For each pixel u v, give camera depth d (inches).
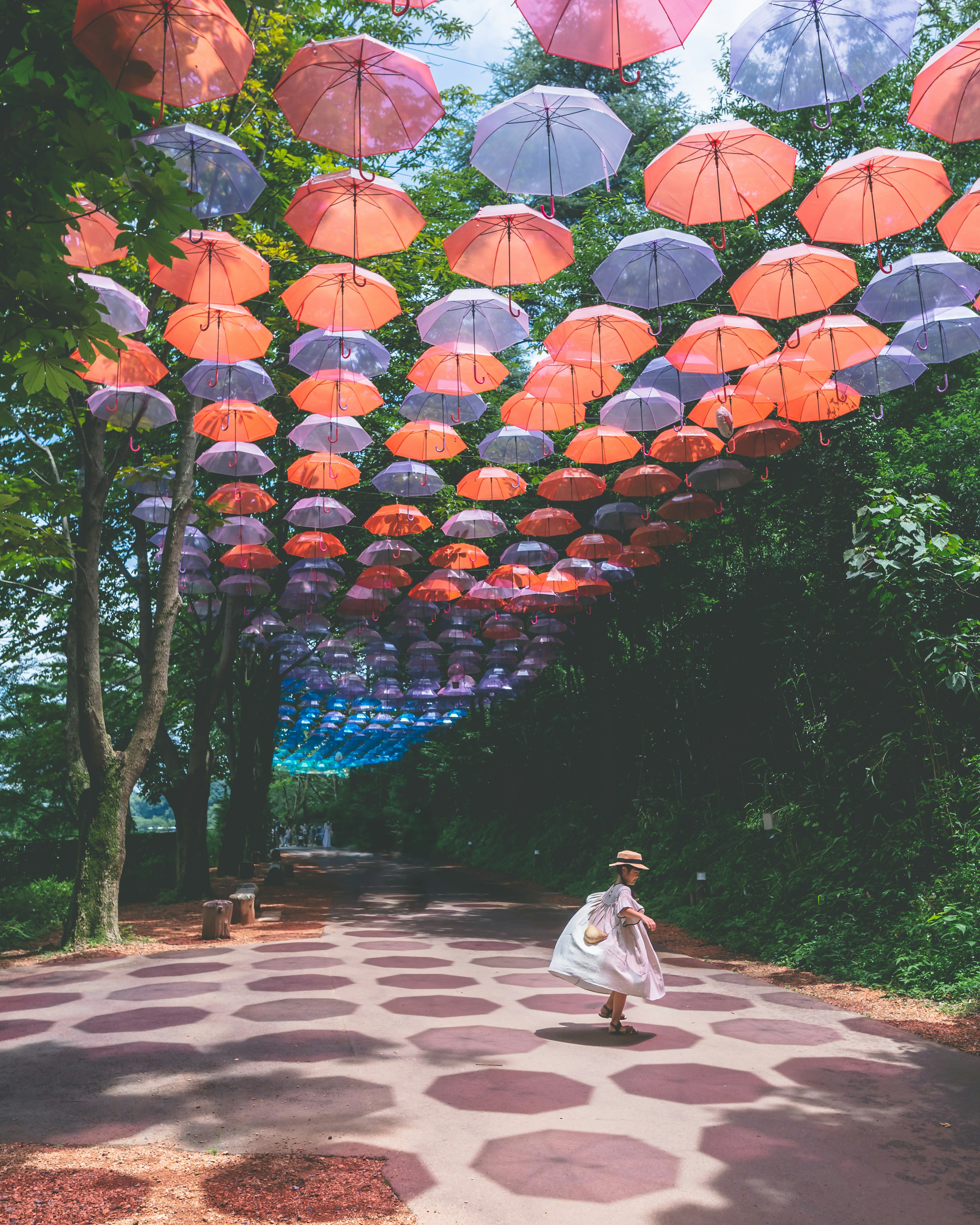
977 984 352.2
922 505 462.0
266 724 1234.0
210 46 183.5
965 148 605.3
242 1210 171.2
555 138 306.2
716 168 311.0
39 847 896.3
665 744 853.8
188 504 587.2
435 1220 168.4
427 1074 261.0
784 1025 327.9
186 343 377.7
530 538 820.0
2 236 175.3
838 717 547.5
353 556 890.7
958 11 655.8
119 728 1037.2
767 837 597.0
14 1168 191.9
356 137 269.9
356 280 346.6
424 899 808.9
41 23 179.9
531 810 1173.7
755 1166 196.4
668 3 210.4
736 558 793.6
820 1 257.9
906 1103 239.8
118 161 177.5
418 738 1638.8
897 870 456.4
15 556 497.7
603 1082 255.4
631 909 303.9
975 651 441.1
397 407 781.9
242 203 313.4
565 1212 172.7
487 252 340.5
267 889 892.6
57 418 526.0
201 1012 343.0
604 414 498.9
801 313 375.2
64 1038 305.6
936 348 408.5
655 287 392.5
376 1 207.3
